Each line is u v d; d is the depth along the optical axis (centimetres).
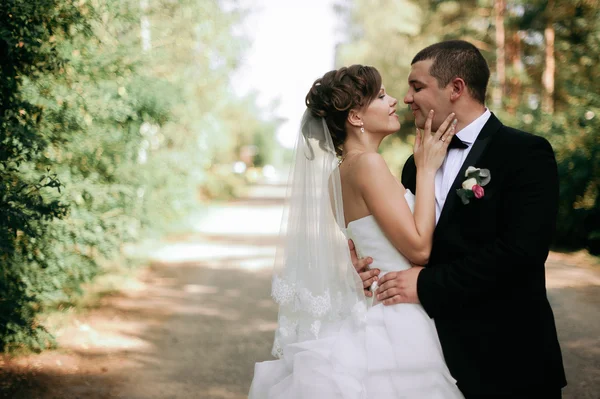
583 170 956
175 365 508
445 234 240
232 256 1105
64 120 538
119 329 606
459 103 245
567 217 993
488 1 1695
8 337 484
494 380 228
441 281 231
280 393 242
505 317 230
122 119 630
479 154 241
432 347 234
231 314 682
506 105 1476
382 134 259
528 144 232
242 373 492
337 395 230
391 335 238
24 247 493
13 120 435
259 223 1716
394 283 242
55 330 570
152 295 766
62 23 512
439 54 247
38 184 443
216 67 1162
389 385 235
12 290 461
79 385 452
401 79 2083
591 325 581
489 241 233
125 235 692
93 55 584
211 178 2450
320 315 245
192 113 1110
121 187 668
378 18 2091
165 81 735
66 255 568
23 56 455
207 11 995
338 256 250
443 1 1880
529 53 1758
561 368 235
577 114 1034
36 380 456
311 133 260
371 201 246
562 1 1371
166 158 1041
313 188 256
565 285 753
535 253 221
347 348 242
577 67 1166
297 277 253
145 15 757
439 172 254
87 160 621
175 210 1207
